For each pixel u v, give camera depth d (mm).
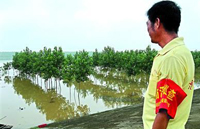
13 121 23188
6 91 43312
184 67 1428
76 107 29281
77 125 11188
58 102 32719
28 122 22891
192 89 1565
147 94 1687
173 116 1347
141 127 7828
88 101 32375
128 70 45188
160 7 1568
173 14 1510
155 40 1658
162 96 1388
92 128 9641
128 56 52188
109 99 32625
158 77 1521
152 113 1590
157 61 1573
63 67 38469
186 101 1514
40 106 30359
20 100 34656
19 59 66062
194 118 7766
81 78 37719
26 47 74625
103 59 60938
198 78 48500
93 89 42031
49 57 42656
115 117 11688
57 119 24125
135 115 11141
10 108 29250
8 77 67375
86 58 41375
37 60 50812
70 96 36469
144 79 51531
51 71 41469
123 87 42156
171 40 1540
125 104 29047
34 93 41000
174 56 1444
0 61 155000
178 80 1394
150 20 1657
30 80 61375
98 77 59281
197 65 54156
